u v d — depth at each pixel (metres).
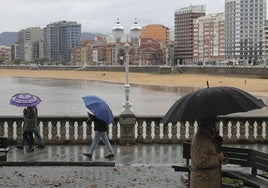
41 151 16.17
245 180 9.38
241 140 17.92
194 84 113.62
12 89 101.88
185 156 10.91
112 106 58.16
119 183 11.91
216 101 6.93
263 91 87.88
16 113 47.72
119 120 17.55
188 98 7.14
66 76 178.25
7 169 13.76
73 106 59.69
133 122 17.47
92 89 100.81
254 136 18.50
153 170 13.41
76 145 17.48
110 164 14.12
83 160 14.54
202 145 6.69
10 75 197.62
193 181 6.79
